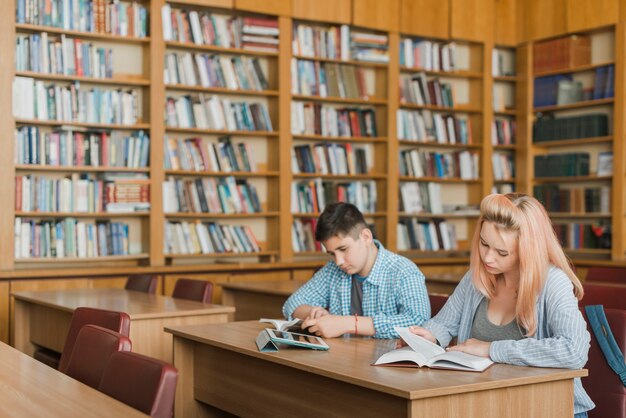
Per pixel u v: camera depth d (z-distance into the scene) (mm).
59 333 4469
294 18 7297
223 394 2918
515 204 2414
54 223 6246
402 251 8008
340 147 7496
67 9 6281
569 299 2365
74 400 1826
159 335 3871
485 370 2215
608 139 7559
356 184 7582
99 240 6398
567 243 7945
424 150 8195
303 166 7328
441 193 8336
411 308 3068
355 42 7559
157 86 6594
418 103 7910
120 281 6336
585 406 2400
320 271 3498
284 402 2582
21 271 5965
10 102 6039
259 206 7090
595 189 7730
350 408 2250
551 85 8109
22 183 6121
